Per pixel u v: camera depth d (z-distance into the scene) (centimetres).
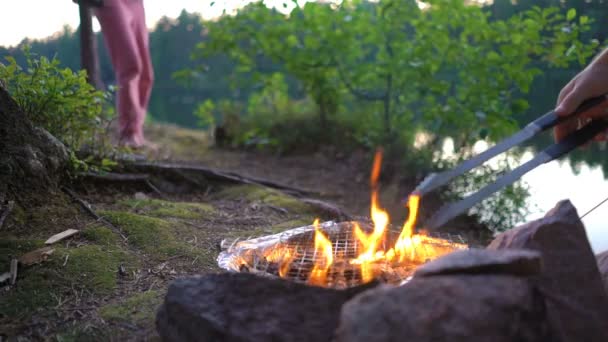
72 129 373
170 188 433
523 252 170
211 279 197
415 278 168
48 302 246
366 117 629
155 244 310
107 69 655
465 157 496
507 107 487
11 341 218
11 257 277
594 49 444
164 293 257
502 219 424
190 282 199
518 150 486
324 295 183
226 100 744
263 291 189
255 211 398
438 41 512
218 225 361
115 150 419
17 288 254
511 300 151
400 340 148
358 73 589
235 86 688
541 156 224
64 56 508
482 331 147
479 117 489
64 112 363
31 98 347
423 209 441
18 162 326
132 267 282
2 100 326
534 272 167
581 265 189
